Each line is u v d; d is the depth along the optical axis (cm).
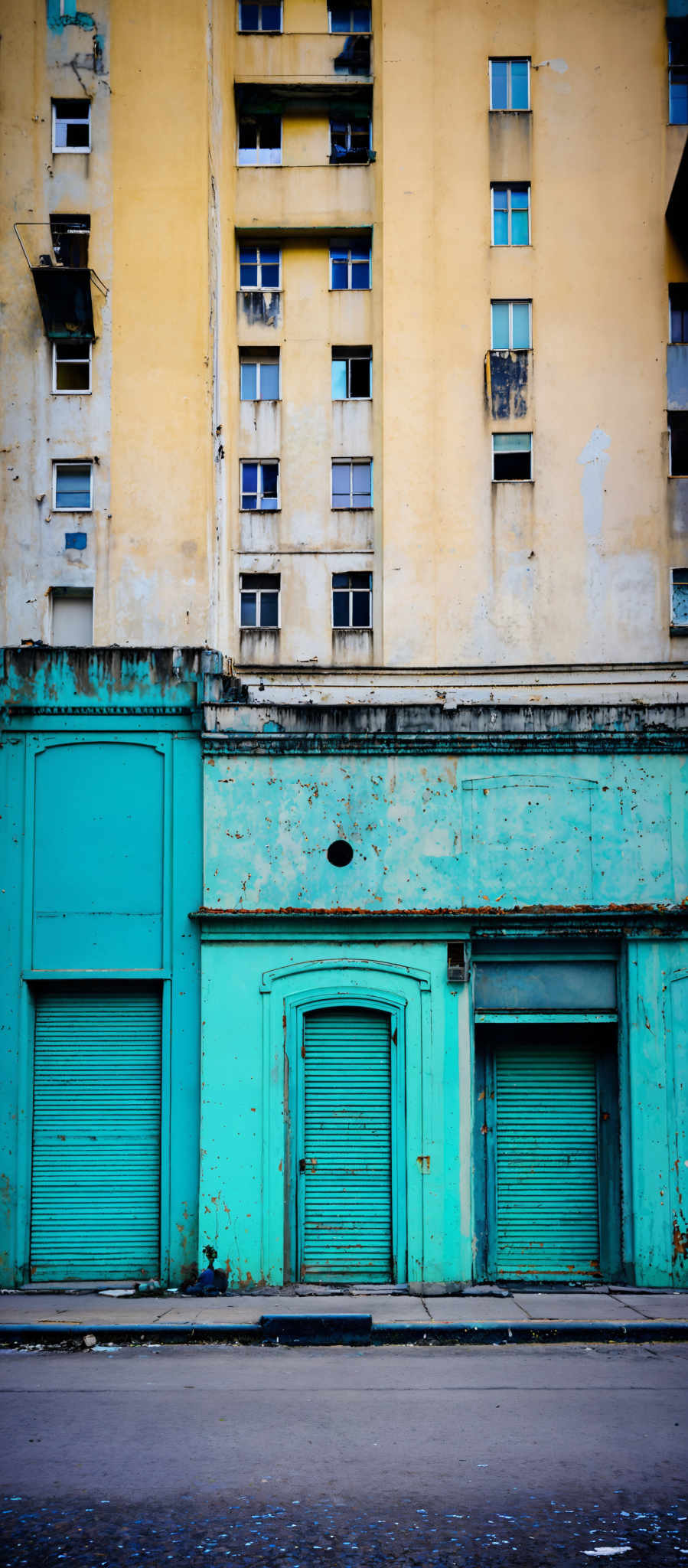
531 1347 1212
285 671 2861
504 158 2939
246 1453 831
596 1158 1567
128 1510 729
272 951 1567
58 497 2469
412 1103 1538
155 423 2458
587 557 2881
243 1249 1512
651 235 2916
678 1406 954
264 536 2939
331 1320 1243
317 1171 1541
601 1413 933
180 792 1627
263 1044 1549
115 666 1645
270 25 2972
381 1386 1028
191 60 2544
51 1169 1588
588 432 2902
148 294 2480
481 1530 697
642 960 1557
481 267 2925
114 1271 1569
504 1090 1582
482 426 2911
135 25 2555
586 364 2909
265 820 1588
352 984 1555
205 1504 738
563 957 1580
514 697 2838
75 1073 1606
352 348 2970
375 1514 723
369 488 2964
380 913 1546
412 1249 1506
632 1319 1286
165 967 1598
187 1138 1573
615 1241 1545
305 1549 673
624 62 2938
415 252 2928
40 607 2423
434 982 1555
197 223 2497
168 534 2430
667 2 2938
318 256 2970
